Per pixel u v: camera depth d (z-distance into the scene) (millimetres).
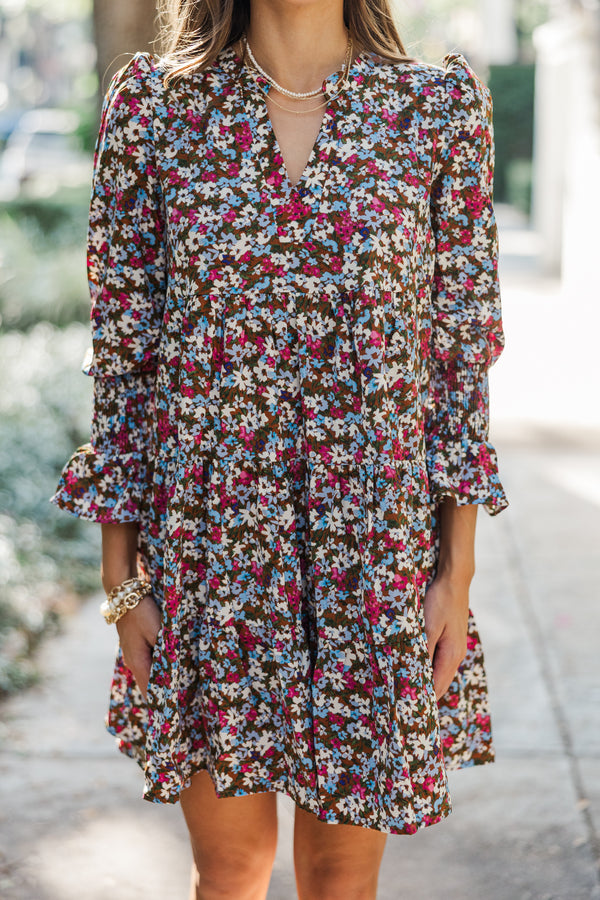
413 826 1823
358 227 1775
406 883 2971
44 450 5883
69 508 1935
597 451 7383
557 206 15906
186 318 1822
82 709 3949
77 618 4785
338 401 1795
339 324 1782
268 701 1914
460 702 2020
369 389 1779
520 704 3982
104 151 1895
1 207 13453
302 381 1791
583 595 5016
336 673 1854
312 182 1787
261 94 1833
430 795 1832
